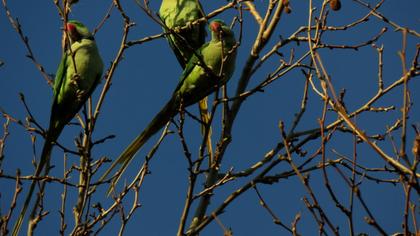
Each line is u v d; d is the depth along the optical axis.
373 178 10.08
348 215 7.16
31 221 10.52
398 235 8.57
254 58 11.55
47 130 11.73
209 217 10.07
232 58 11.80
